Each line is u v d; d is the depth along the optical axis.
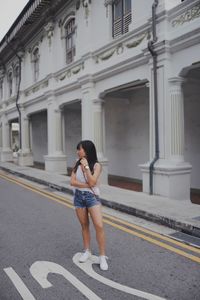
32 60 17.55
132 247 4.93
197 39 7.24
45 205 8.27
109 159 14.05
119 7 10.38
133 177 12.67
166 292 3.52
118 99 12.58
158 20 8.18
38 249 4.92
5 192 10.45
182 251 4.73
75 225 6.29
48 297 3.45
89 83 11.42
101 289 3.60
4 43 19.91
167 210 6.62
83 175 4.17
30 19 15.47
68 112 18.41
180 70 7.79
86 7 11.57
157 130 8.28
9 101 22.23
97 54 11.16
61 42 13.94
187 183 8.14
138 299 3.37
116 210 7.41
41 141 22.52
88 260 4.43
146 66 8.80
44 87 15.80
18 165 19.58
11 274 4.02
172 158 8.03
